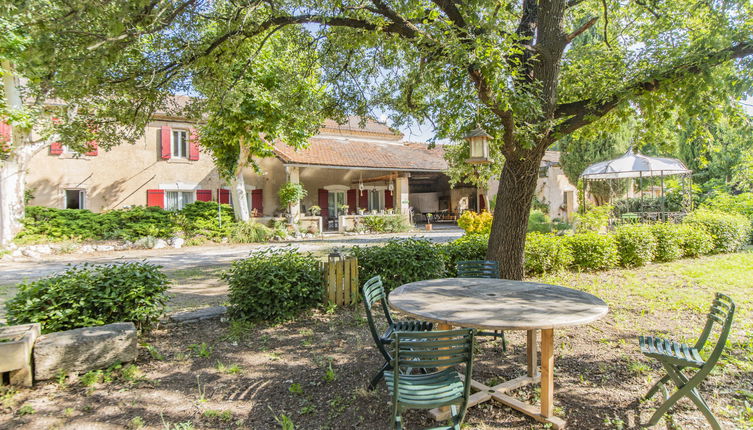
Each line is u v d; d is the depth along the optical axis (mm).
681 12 6652
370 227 20797
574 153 20312
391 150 24312
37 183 16172
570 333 5074
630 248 9711
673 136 7527
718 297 3244
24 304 4215
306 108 8031
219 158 15516
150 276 4898
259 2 5227
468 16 5004
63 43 4055
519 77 5105
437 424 2992
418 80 6055
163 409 3195
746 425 2939
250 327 5238
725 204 15562
